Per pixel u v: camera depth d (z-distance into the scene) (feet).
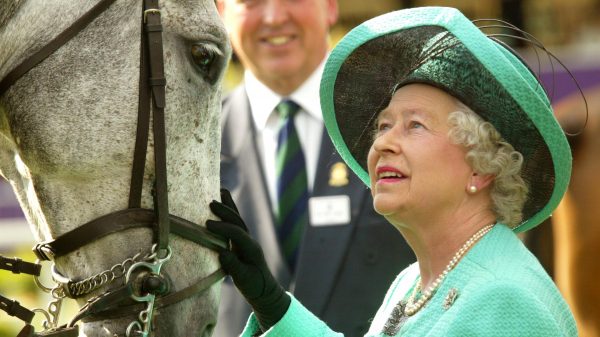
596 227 57.41
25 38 37.47
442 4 102.94
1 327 74.33
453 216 36.37
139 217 37.50
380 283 52.80
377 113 39.70
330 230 53.57
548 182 37.06
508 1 101.65
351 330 52.37
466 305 34.17
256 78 57.72
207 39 38.27
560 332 33.94
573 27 99.76
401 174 36.09
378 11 102.12
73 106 37.11
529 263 35.60
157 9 37.37
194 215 38.37
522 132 35.94
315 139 56.39
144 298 36.88
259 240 55.31
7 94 37.50
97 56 37.35
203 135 38.65
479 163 35.68
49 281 74.74
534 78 36.60
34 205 38.60
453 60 35.70
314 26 56.90
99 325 37.55
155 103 37.14
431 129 35.86
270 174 56.44
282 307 38.91
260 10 56.59
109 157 37.24
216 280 38.52
